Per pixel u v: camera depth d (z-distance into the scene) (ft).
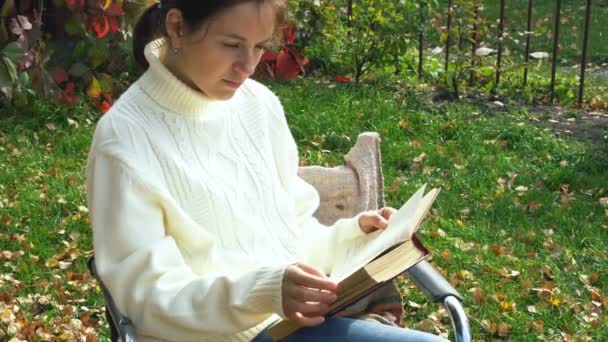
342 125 20.21
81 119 20.06
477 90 23.12
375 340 7.55
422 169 18.80
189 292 7.43
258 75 22.70
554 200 17.69
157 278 7.46
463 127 20.40
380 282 7.00
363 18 22.72
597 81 26.71
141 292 7.44
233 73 7.97
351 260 8.09
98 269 7.55
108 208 7.63
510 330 13.55
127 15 20.90
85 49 20.67
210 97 8.20
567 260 15.52
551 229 16.63
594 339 13.48
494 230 16.56
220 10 7.75
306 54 23.24
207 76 8.00
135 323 7.53
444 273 14.90
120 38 21.34
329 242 8.77
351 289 7.08
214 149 8.43
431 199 7.66
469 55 24.85
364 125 20.36
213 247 8.02
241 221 8.25
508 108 22.12
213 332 7.39
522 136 20.16
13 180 17.42
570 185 18.42
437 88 23.02
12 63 18.99
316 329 7.72
